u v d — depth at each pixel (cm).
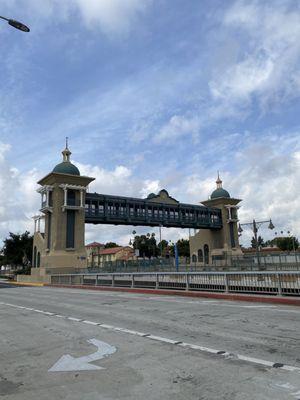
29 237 6575
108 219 5741
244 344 742
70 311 1408
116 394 490
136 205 6162
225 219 7294
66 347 780
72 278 3416
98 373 586
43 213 5341
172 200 6738
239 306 1399
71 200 5084
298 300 1420
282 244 12900
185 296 1958
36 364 659
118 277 2706
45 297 2147
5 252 6606
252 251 10606
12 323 1155
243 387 496
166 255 11275
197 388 500
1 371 625
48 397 490
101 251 12125
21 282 4841
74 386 530
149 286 2367
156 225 6462
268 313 1176
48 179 5175
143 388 509
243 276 1758
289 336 805
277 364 594
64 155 5397
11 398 492
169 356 670
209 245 7531
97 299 1884
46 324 1107
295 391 475
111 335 889
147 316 1187
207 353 680
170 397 472
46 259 4912
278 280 1596
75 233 5044
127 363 636
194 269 4259
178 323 1026
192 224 6888
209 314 1188
